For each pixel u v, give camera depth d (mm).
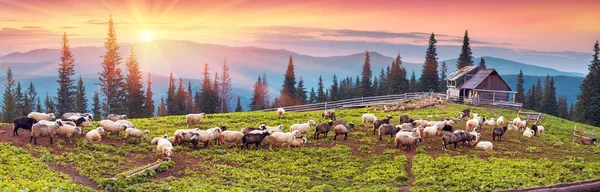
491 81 73438
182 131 30281
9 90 94562
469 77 79688
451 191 22359
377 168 27094
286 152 30000
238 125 41812
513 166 27484
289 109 70938
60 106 90062
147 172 23547
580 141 37781
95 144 28359
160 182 22547
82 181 21781
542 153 32469
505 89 74625
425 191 22484
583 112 88125
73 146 27672
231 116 48062
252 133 30797
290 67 110500
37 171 21672
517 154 31656
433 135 34438
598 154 32844
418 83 114750
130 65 90812
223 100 112750
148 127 38344
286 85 110125
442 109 56250
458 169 26516
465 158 29375
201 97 108688
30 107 98062
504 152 31906
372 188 22797
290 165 27219
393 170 26250
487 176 24891
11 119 92125
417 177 25109
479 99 65875
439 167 27094
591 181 20969
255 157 28562
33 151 25281
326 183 24047
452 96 73812
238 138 30891
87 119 35594
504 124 46500
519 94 114625
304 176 25078
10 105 92688
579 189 19875
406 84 111062
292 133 31812
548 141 37688
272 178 24375
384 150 31484
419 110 55281
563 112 124125
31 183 19312
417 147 32219
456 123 44750
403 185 24000
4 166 21484
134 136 31062
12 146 25219
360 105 62812
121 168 24422
